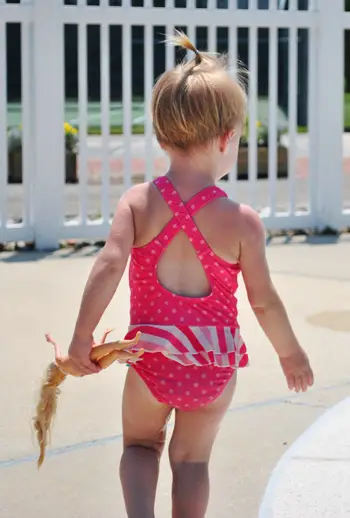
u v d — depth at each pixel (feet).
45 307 21.29
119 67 69.97
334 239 30.53
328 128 30.86
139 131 64.80
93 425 14.23
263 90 66.95
